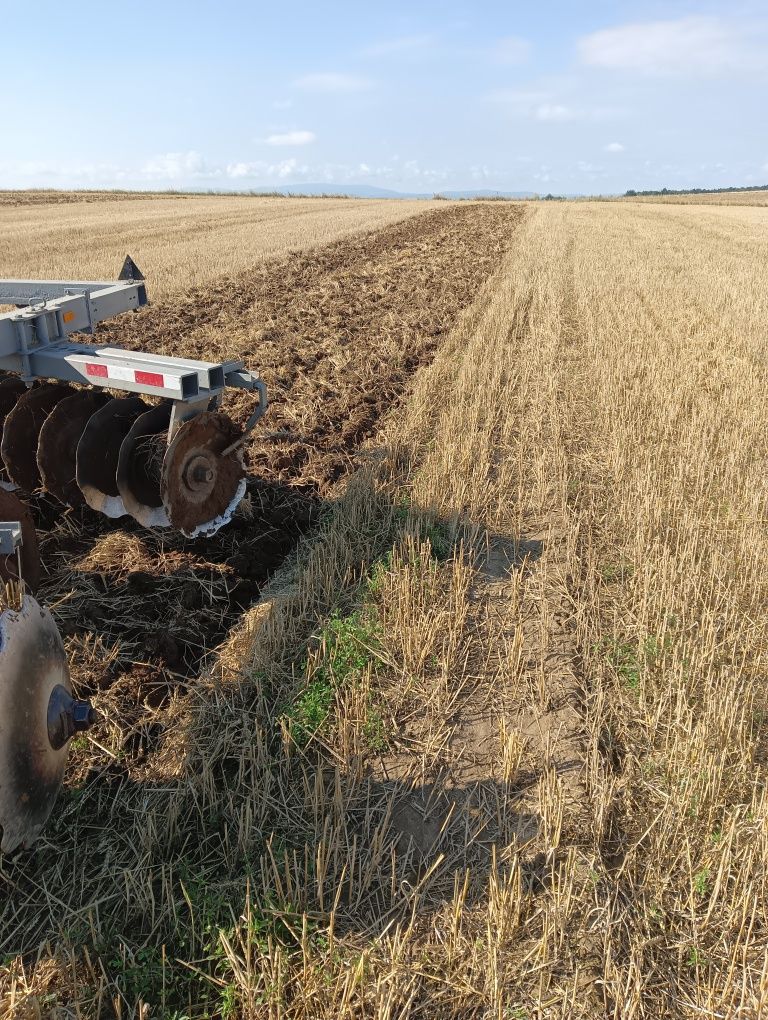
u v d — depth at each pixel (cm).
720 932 292
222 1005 266
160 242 2572
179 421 489
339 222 3562
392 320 1348
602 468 734
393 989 260
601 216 4462
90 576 536
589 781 365
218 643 480
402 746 391
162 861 323
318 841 331
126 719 406
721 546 561
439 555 575
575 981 269
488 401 897
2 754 275
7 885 314
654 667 443
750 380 955
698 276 1884
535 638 482
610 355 1084
